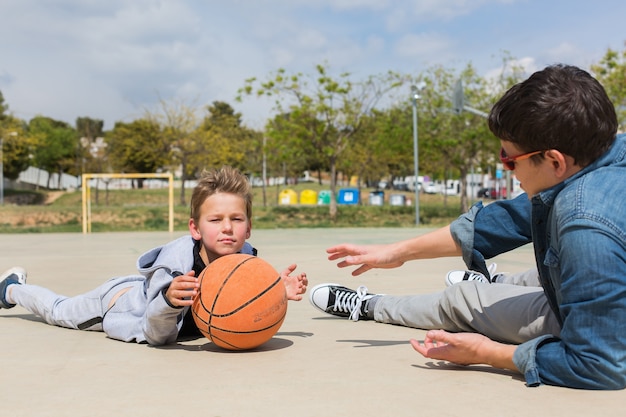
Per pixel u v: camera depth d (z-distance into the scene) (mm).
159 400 2127
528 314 2615
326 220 28484
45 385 2361
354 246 3010
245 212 3164
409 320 3523
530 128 2064
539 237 2271
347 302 3885
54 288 5844
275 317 2922
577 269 2008
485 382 2309
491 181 52000
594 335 2018
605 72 27797
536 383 2189
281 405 2053
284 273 3188
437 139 29078
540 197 2180
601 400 2029
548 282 2279
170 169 42406
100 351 3033
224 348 2975
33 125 72438
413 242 2930
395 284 5711
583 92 2047
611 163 2129
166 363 2736
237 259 2955
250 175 51125
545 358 2180
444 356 2479
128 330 3240
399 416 1928
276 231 19906
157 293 2963
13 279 4098
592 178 2078
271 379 2418
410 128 29609
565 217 2057
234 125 50688
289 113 28453
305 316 4148
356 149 42656
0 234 20281
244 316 2834
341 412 1973
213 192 3082
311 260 8766
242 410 2002
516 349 2283
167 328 3041
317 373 2512
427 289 5316
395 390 2230
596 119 2037
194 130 38469
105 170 57031
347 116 27734
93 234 19688
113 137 57344
